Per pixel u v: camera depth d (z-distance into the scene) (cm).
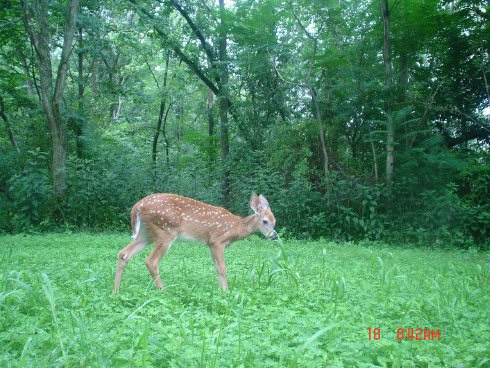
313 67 1658
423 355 396
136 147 2258
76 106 1959
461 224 1365
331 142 1653
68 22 1554
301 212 1503
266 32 1702
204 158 2027
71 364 349
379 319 512
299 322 469
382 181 1505
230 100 1908
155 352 379
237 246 1193
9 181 1550
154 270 670
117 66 2394
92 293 598
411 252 1177
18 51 1906
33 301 504
